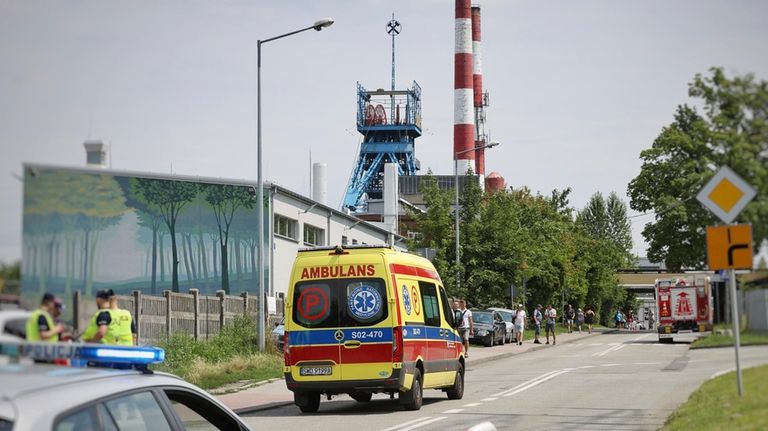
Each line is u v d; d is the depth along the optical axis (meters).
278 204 51.44
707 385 8.48
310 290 20.05
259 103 35.81
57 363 4.71
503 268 60.75
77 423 4.48
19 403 4.15
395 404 22.09
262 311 34.28
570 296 93.94
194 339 32.19
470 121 101.88
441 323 22.00
